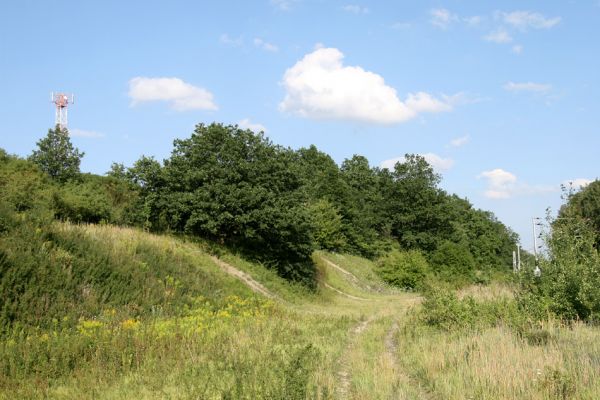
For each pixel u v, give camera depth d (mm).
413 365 11594
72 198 27734
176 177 31812
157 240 25578
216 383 9242
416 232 79750
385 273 59812
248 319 18453
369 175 97000
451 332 15914
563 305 15164
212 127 33438
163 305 18875
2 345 11508
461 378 9453
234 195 31625
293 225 33219
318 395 8320
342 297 40594
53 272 16266
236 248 32781
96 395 8852
